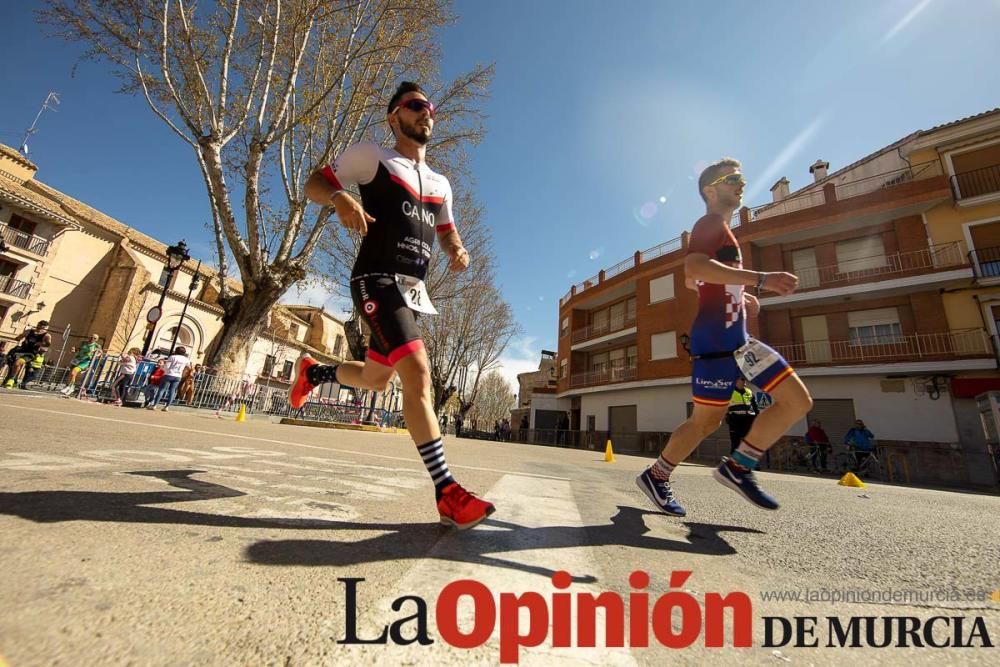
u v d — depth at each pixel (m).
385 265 1.53
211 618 0.61
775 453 15.29
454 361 27.39
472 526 1.22
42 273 20.28
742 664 0.65
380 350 1.71
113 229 23.09
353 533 1.12
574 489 2.48
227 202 11.27
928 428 13.67
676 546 1.31
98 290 22.14
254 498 1.42
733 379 1.89
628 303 24.30
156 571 0.75
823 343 15.93
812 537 1.55
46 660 0.47
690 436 1.90
